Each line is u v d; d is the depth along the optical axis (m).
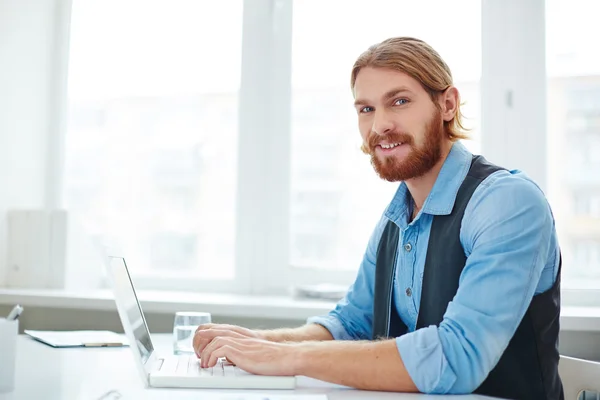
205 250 2.37
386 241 1.40
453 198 1.23
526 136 2.08
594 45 2.07
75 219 2.31
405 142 1.27
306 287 2.08
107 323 2.09
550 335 1.19
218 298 2.10
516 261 1.07
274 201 2.28
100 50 2.50
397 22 2.22
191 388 1.01
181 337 1.35
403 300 1.31
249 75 2.32
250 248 2.29
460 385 1.01
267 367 1.04
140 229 2.43
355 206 2.24
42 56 2.47
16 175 2.36
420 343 1.02
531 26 2.09
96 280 2.39
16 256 2.27
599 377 1.22
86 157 2.50
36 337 1.58
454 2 2.16
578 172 2.06
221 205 2.36
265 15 2.32
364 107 1.32
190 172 2.40
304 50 2.29
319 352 1.04
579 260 2.04
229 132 2.37
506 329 1.04
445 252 1.20
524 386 1.16
